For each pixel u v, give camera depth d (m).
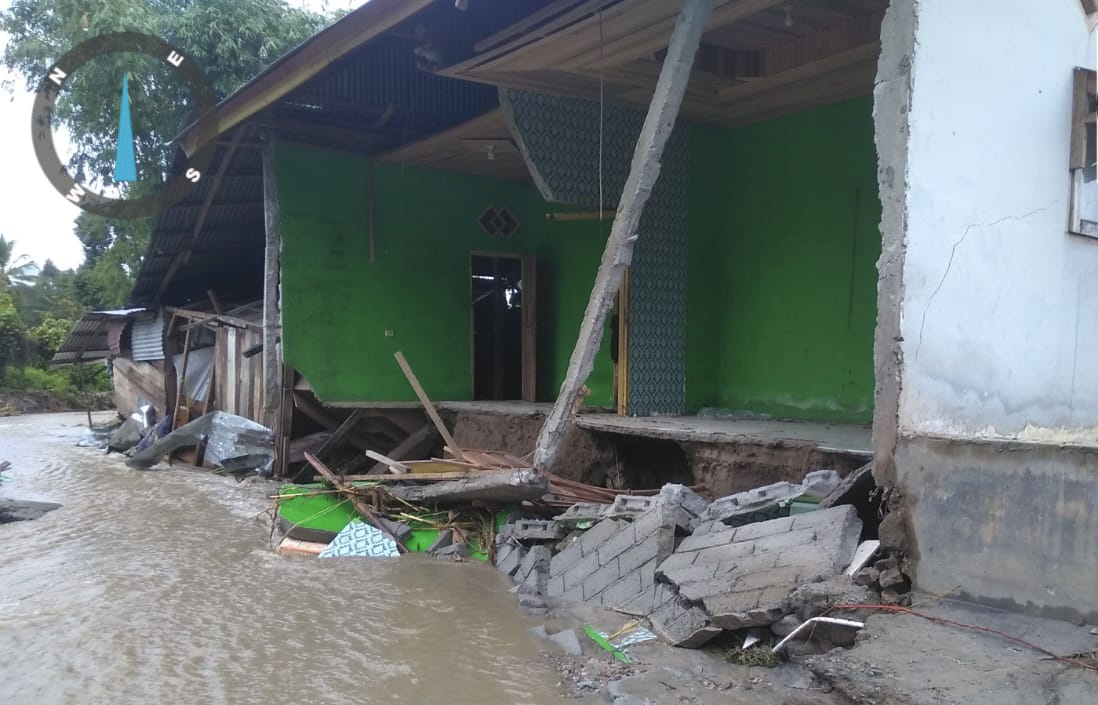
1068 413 5.46
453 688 4.26
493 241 11.45
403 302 10.69
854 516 4.54
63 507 9.80
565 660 4.57
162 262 14.09
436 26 6.93
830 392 7.90
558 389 11.05
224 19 14.93
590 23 5.96
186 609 5.69
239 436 11.83
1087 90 5.36
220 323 13.55
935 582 3.91
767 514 5.31
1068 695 2.84
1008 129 4.88
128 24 13.83
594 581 5.57
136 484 11.41
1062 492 3.43
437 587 6.14
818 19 6.41
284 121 9.81
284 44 15.79
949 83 4.46
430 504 7.81
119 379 19.45
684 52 5.51
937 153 4.40
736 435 6.57
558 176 7.91
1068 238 5.41
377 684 4.35
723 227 9.17
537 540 6.64
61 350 20.23
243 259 15.24
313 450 10.77
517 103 7.65
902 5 4.30
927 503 3.97
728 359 9.10
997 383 4.83
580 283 10.70
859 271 7.58
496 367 12.00
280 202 9.84
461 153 9.97
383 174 10.52
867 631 3.62
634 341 8.53
